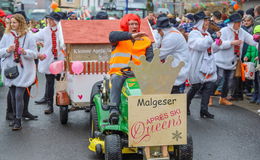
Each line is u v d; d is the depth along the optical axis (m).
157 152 5.00
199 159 5.96
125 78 5.33
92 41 7.00
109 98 5.91
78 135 7.14
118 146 5.08
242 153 6.27
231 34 9.33
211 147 6.53
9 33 7.27
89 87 7.16
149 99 4.88
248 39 9.45
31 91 11.30
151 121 4.92
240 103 9.99
